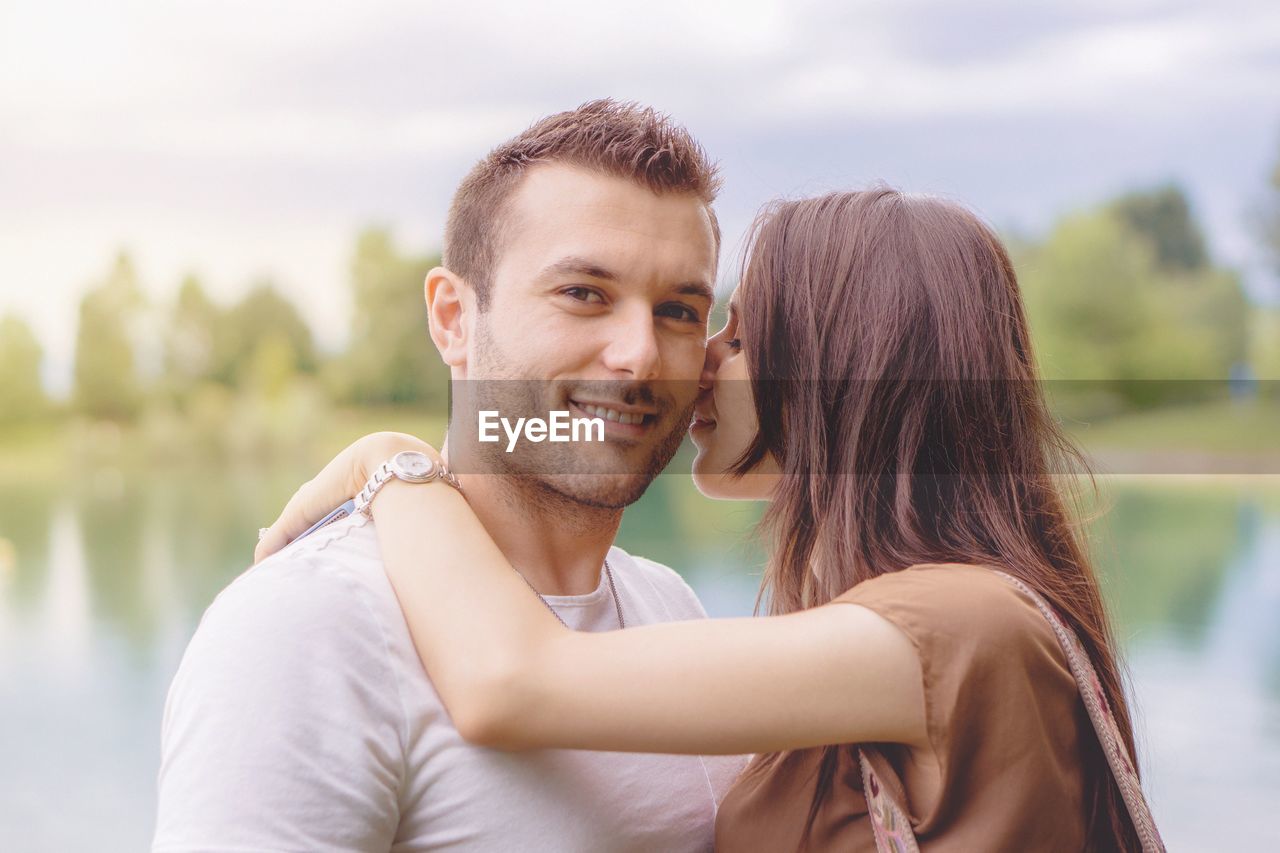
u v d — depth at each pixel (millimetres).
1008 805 974
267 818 913
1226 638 8219
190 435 34375
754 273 1258
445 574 1032
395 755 983
